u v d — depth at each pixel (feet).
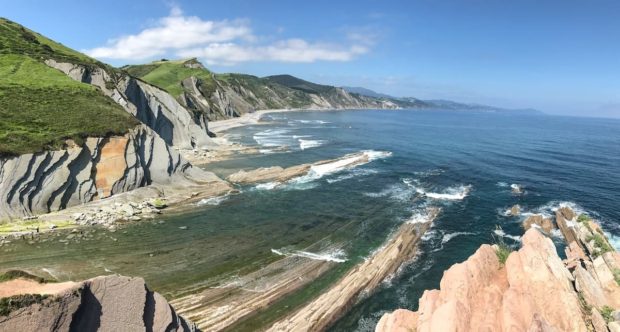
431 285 110.32
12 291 47.62
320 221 155.84
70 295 47.24
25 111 167.63
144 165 181.57
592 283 79.97
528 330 58.90
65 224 137.80
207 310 93.56
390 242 136.26
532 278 72.02
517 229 152.87
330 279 110.32
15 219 135.13
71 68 245.65
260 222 153.07
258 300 98.53
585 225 133.90
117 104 207.82
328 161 268.21
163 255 121.49
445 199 189.67
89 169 160.45
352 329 90.79
